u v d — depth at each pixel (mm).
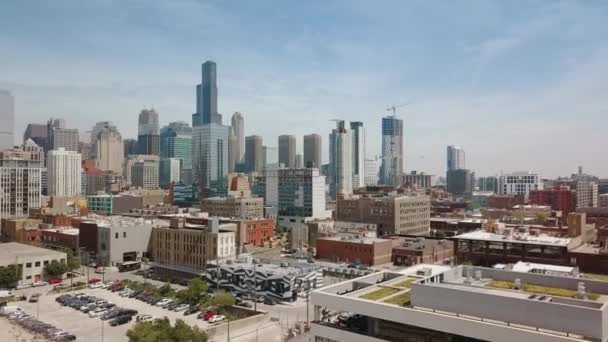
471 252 162375
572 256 143375
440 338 60719
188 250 175875
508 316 57031
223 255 168625
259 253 190750
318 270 144125
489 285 72062
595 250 147250
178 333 85938
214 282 148375
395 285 76562
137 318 114625
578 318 52594
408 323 61312
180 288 151125
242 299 138625
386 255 181125
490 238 161625
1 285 152625
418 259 177250
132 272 181625
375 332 65750
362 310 65375
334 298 67938
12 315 118188
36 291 149125
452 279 76625
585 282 69500
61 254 169625
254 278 139375
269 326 111438
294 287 134500
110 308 125375
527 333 53156
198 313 120500
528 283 73688
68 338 100812
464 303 60031
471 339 58781
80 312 123750
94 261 198500
